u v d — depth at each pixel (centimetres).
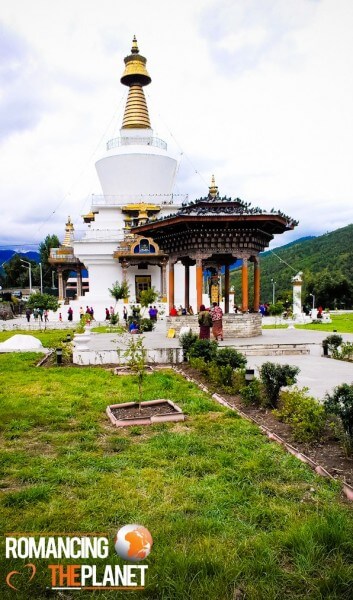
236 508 634
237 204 2672
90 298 5800
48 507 645
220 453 835
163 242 2931
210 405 1181
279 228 2816
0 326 4734
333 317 5922
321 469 743
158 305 5328
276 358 2109
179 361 1972
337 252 11988
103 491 688
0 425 1025
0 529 590
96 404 1228
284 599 461
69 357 2138
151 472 755
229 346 2231
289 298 7431
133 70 6175
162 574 489
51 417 1095
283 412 1022
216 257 3209
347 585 470
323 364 1911
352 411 791
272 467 758
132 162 6003
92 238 5916
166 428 1015
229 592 469
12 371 1794
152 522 597
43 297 5228
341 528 549
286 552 534
